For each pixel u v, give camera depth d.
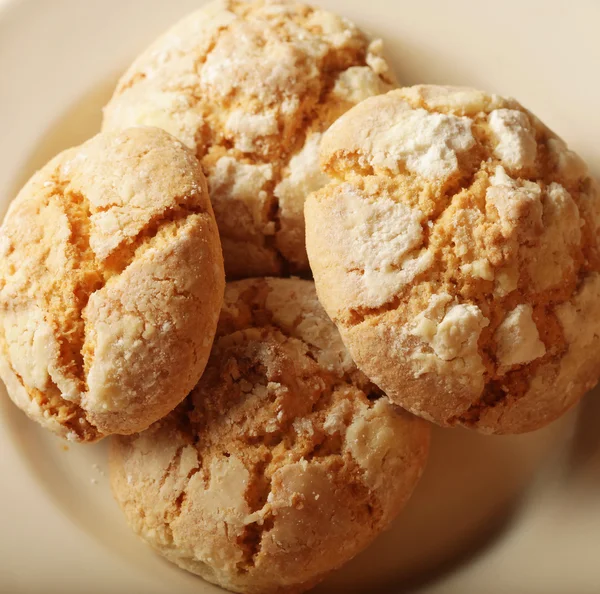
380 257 0.18
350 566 0.20
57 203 0.18
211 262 0.18
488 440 0.21
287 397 0.19
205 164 0.20
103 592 0.19
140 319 0.17
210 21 0.21
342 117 0.19
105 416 0.18
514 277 0.18
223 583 0.19
